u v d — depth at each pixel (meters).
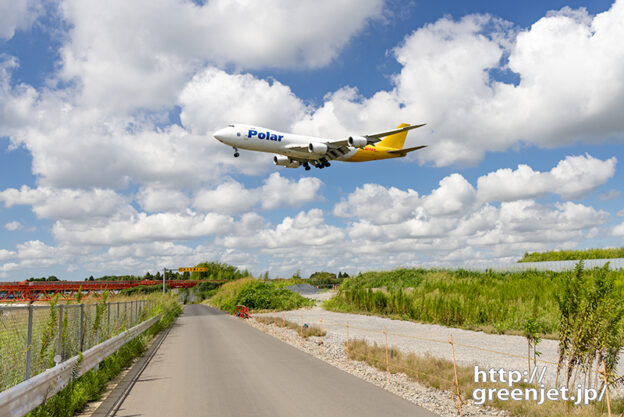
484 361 13.08
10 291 61.25
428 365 11.05
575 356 8.17
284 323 26.78
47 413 7.06
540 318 20.44
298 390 8.96
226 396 8.59
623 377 7.99
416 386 9.68
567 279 8.66
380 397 8.30
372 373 11.20
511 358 13.69
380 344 16.86
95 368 10.46
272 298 46.59
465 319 23.91
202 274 130.62
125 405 8.18
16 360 7.30
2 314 7.21
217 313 48.97
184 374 11.33
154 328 24.38
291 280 74.88
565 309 8.52
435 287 33.25
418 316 28.00
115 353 12.93
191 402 8.20
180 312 48.41
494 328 21.20
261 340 19.39
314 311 39.50
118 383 10.44
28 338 7.61
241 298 48.16
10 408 5.75
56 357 7.96
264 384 9.65
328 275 98.69
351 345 15.31
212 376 10.87
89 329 11.97
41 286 62.56
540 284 28.39
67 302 11.37
